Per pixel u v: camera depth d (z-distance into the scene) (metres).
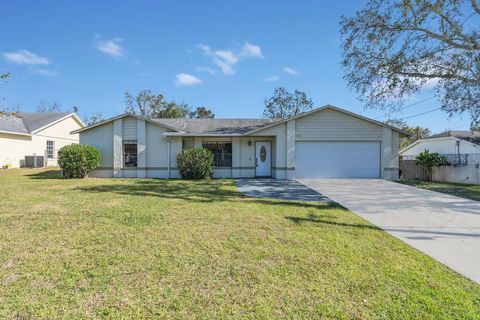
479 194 12.33
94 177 18.53
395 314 3.17
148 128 18.86
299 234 5.94
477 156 17.11
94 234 5.68
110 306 3.23
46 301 3.30
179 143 18.95
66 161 17.14
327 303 3.37
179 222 6.73
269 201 9.94
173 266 4.28
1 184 13.84
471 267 4.49
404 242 5.71
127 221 6.72
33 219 6.79
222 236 5.70
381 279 4.00
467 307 3.31
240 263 4.44
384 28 13.92
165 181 16.30
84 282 3.76
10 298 3.34
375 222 7.33
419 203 10.08
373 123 18.30
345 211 8.44
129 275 3.97
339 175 18.38
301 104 40.31
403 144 39.94
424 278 4.05
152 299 3.39
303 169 18.38
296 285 3.79
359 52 14.80
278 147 18.39
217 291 3.61
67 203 8.87
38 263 4.30
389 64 14.53
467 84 14.06
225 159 19.52
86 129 18.75
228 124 21.25
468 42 13.19
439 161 19.09
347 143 18.39
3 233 5.67
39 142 25.42
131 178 18.17
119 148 18.72
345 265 4.44
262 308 3.25
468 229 6.73
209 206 8.75
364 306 3.32
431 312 3.21
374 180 17.56
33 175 18.69
